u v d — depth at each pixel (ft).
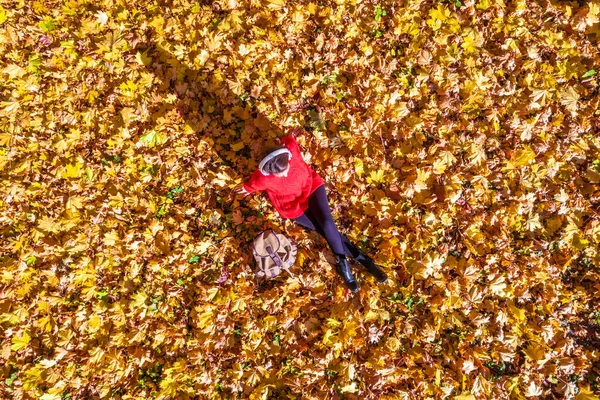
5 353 11.32
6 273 11.64
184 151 12.67
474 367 11.82
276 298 12.11
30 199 12.16
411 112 13.23
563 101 13.24
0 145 12.17
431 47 13.48
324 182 12.82
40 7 12.92
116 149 12.57
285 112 13.03
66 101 12.59
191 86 12.94
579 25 13.67
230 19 13.23
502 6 13.74
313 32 13.53
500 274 12.40
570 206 12.83
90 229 12.10
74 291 11.95
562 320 12.40
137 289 12.10
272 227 12.74
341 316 12.06
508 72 13.53
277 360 11.95
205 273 12.39
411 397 11.64
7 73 12.51
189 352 11.74
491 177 12.91
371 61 13.39
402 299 12.42
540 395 11.99
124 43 12.86
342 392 11.86
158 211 12.48
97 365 11.48
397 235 12.52
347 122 13.03
